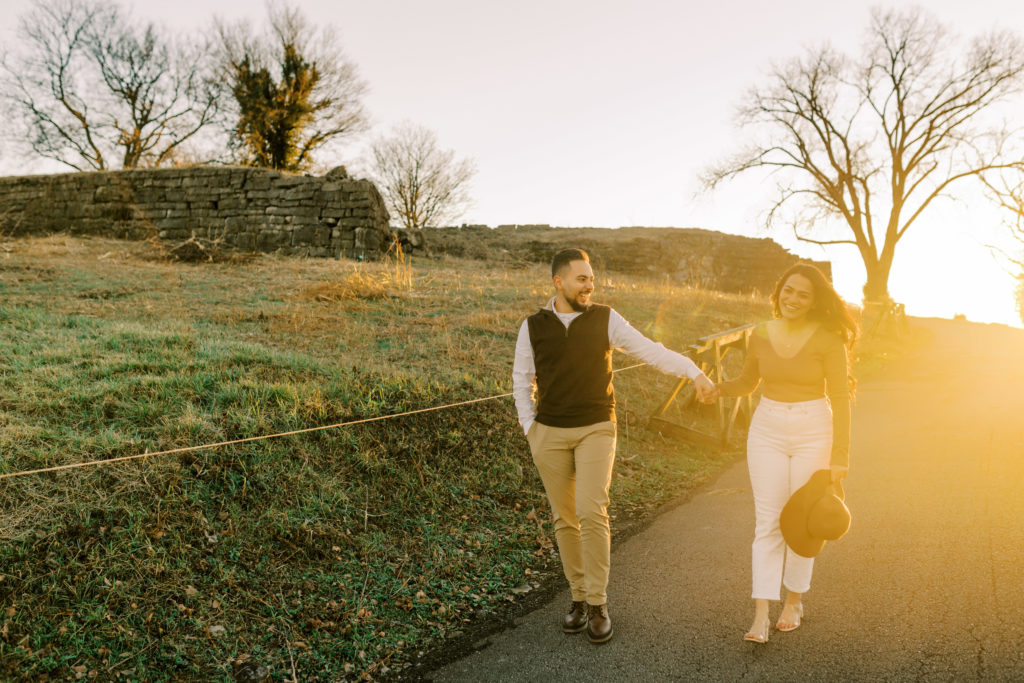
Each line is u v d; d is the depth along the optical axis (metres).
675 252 30.38
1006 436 6.17
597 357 3.39
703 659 3.07
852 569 3.78
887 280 31.64
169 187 20.67
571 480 3.48
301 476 4.59
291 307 10.65
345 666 3.25
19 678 2.88
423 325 9.91
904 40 29.72
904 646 2.98
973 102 29.28
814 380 3.22
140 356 6.48
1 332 7.21
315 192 19.77
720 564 4.12
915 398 9.09
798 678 2.85
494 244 29.20
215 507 4.12
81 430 4.61
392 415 5.43
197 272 14.23
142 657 3.11
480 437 5.77
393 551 4.26
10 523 3.55
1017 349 15.80
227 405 5.30
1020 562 3.60
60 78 34.78
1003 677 2.68
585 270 3.42
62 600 3.27
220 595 3.57
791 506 3.09
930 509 4.52
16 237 19.62
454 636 3.55
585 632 3.45
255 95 32.34
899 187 31.02
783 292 3.26
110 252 16.25
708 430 7.72
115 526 3.72
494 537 4.61
